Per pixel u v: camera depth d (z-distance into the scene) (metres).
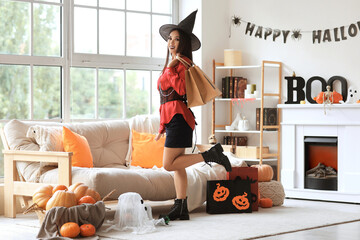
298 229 4.20
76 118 5.99
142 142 5.54
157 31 6.70
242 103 6.93
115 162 5.45
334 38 6.25
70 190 4.20
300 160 6.24
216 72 6.88
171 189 4.77
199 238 3.83
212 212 4.89
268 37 6.73
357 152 5.86
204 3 6.71
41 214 4.24
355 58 6.11
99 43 6.18
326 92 6.06
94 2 6.14
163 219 4.31
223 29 6.97
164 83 4.36
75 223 3.89
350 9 6.14
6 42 5.50
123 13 6.38
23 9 5.62
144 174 4.67
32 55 5.66
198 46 4.59
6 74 5.50
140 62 6.50
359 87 6.08
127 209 4.18
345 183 5.91
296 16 6.53
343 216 4.84
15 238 3.92
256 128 6.68
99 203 4.07
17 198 5.18
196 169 5.02
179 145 4.35
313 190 6.08
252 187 5.07
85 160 4.96
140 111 6.52
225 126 6.83
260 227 4.25
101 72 6.20
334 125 6.01
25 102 5.61
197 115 6.75
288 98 6.44
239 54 6.76
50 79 5.79
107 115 6.24
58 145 4.90
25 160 4.78
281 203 5.54
